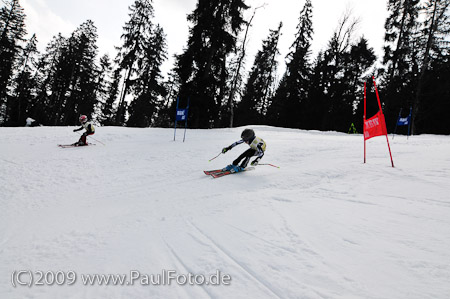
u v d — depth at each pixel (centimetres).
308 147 1040
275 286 213
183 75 1933
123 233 346
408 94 2450
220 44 1898
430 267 222
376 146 1021
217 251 280
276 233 317
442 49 2247
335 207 399
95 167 779
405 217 344
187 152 979
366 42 3036
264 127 2212
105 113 3706
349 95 3173
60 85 3225
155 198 527
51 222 409
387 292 194
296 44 2991
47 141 1134
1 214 454
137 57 2577
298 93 3269
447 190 442
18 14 2984
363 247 269
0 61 2836
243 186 588
